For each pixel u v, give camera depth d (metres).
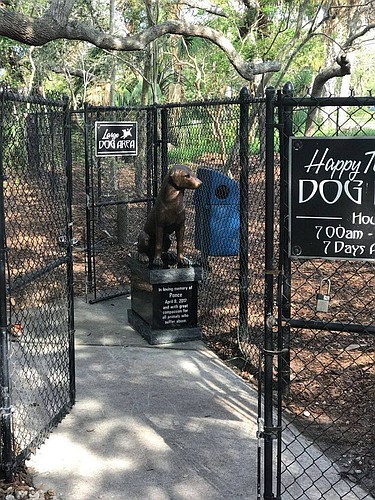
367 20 13.23
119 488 2.92
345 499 2.81
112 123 6.02
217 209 5.75
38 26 5.55
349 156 2.22
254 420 3.61
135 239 8.26
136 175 7.21
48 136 3.57
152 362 4.53
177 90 14.75
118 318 5.59
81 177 10.55
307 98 2.32
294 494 2.85
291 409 3.70
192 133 5.70
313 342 4.68
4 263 2.82
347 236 2.27
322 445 3.31
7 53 13.59
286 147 2.35
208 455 3.21
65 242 3.76
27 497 2.79
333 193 2.25
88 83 18.06
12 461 2.93
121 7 13.98
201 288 5.84
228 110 5.21
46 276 4.73
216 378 4.23
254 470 3.07
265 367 2.45
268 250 2.39
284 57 11.18
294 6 11.81
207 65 14.69
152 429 3.50
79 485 2.94
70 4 5.68
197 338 4.99
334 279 6.41
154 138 6.06
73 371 3.79
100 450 3.27
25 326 4.42
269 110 2.34
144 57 12.37
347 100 2.29
